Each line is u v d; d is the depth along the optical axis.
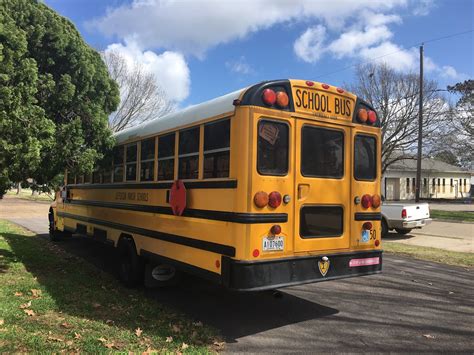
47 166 7.05
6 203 32.31
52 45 6.87
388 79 30.91
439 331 5.23
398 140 31.09
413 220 14.67
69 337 4.51
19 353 4.03
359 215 5.66
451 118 30.58
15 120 5.98
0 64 5.80
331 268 5.29
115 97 8.05
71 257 9.38
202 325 5.21
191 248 5.43
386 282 7.84
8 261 8.38
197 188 5.37
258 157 4.75
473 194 57.69
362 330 5.22
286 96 5.02
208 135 5.27
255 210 4.69
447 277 8.35
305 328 5.27
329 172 5.40
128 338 4.62
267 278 4.73
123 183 7.49
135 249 6.88
